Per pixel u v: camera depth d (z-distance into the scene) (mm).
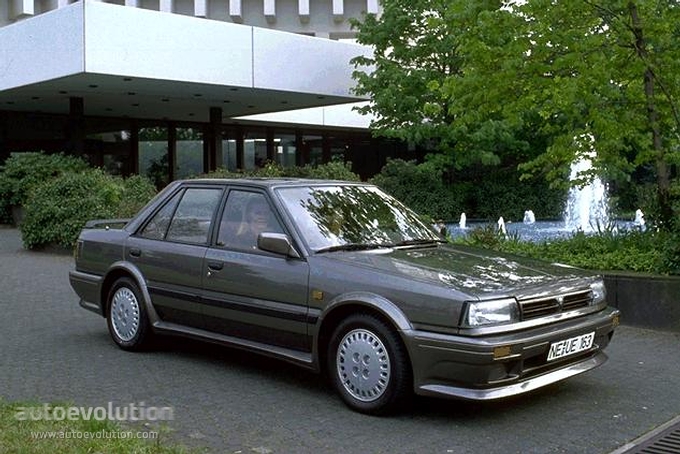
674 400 5922
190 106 26859
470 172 28562
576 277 5844
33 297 10469
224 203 6680
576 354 5551
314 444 4848
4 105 26141
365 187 7129
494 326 5031
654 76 9734
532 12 9938
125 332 7309
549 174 11375
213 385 6188
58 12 19453
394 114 24203
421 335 5090
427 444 4867
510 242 11102
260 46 22234
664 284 8492
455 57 23156
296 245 5973
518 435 5066
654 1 9266
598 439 5020
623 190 27469
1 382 6234
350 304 5480
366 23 24844
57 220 15797
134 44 19531
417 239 6551
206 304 6492
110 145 29797
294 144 33656
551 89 10109
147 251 7094
